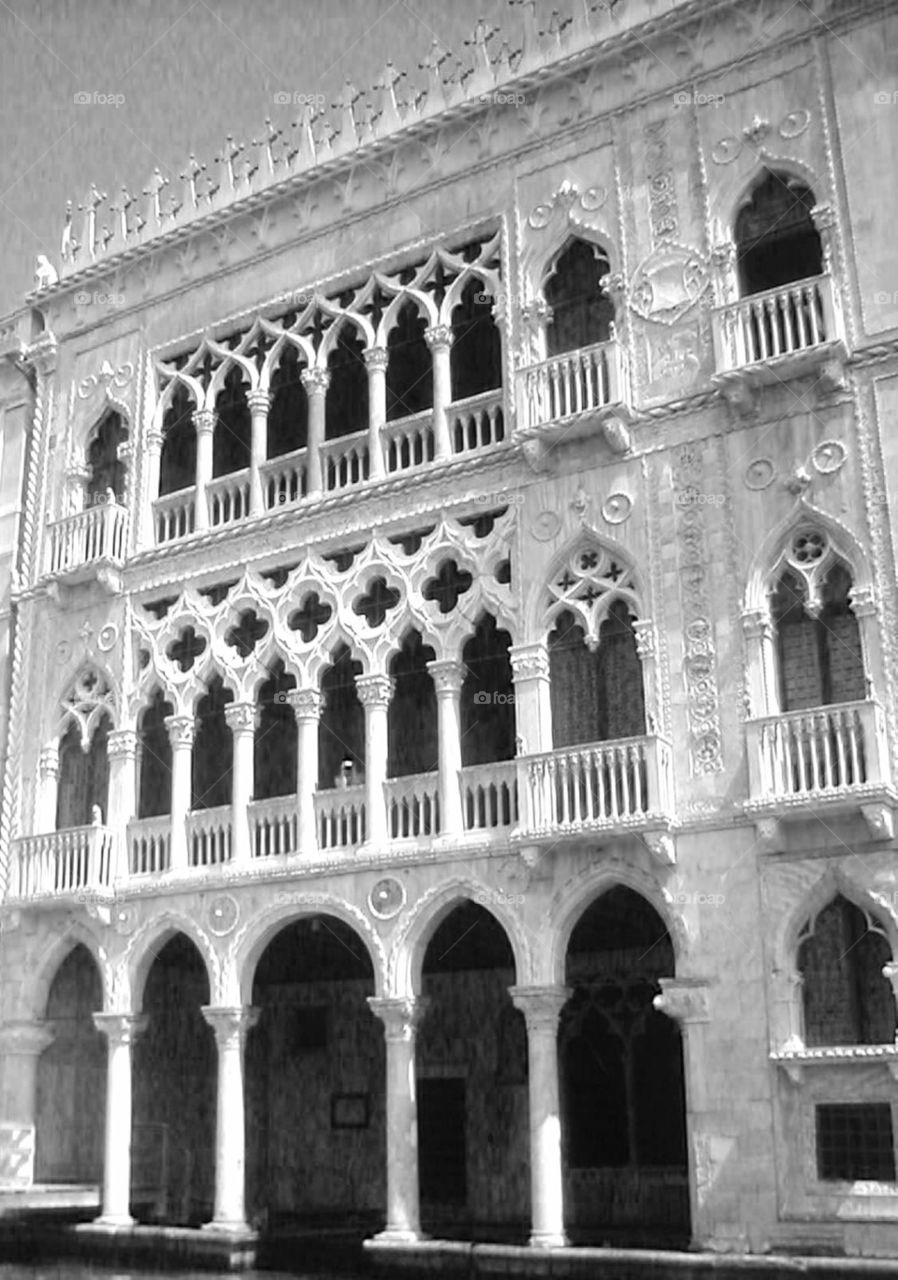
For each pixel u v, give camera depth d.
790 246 25.81
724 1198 21.95
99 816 30.52
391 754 29.58
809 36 25.64
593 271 27.80
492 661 28.31
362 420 31.00
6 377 36.16
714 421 24.94
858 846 21.95
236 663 29.52
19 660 33.31
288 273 31.42
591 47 27.58
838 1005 22.67
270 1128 32.56
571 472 26.22
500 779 25.77
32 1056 30.75
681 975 22.98
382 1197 30.73
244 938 27.94
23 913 31.08
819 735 22.52
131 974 29.33
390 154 30.25
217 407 32.69
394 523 28.20
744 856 22.91
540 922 24.50
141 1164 31.41
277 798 28.42
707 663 23.97
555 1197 23.53
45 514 34.16
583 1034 29.22
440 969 31.25
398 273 30.03
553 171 28.03
